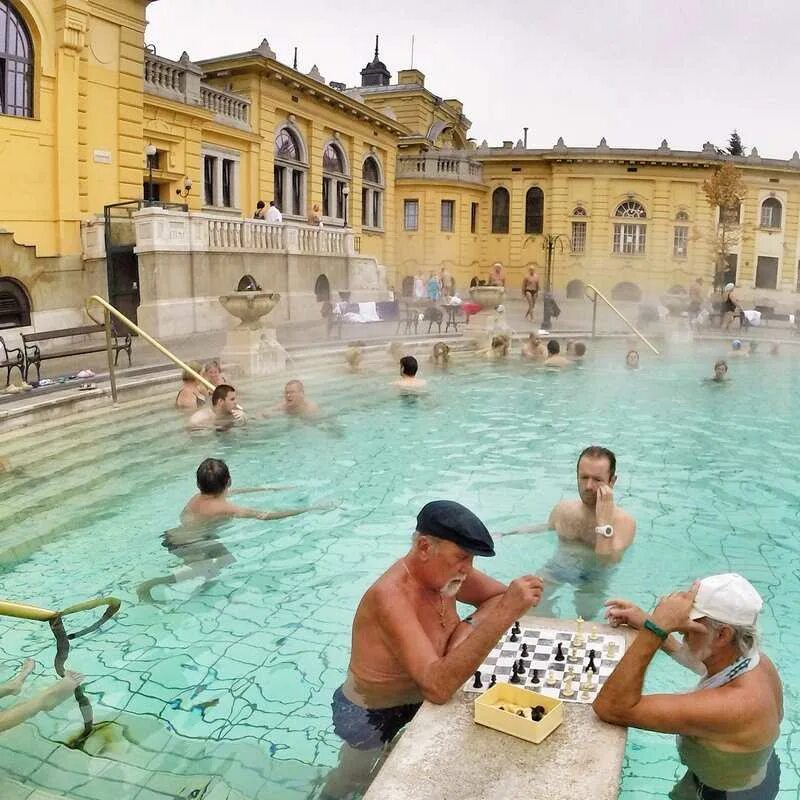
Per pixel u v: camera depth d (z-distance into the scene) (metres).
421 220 38.06
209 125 24.47
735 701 2.93
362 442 9.53
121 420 10.14
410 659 3.14
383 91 42.00
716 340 21.70
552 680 3.21
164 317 17.58
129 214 18.19
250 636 4.55
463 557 3.30
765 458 9.02
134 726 3.61
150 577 5.43
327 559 5.76
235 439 9.52
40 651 4.38
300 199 30.25
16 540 6.13
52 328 16.78
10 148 16.12
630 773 3.13
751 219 41.00
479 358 17.62
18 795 3.11
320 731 3.54
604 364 17.23
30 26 16.30
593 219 39.69
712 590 2.97
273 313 21.92
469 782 2.61
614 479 5.61
